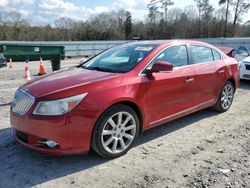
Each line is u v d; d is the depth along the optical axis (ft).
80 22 194.70
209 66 18.30
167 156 13.57
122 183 11.29
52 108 11.65
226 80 19.94
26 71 29.09
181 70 16.15
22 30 168.14
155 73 14.66
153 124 14.97
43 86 12.73
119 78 13.35
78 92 12.00
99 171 12.16
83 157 13.32
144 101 14.05
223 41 89.35
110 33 198.49
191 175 11.89
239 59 37.83
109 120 12.68
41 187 11.01
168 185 11.16
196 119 18.98
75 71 15.07
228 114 20.24
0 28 163.63
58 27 185.88
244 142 15.33
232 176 11.85
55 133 11.57
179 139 15.61
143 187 11.03
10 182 11.32
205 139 15.66
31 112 11.94
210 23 219.41
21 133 12.81
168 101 15.38
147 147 14.53
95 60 16.74
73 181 11.42
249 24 198.80
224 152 14.07
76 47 81.61
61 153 11.80
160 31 228.22
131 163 12.86
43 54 48.21
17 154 13.56
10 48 50.60
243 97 25.84
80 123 11.84
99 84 12.66
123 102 13.26
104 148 12.71
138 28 232.32
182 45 17.02
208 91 18.37
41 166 12.53
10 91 27.84
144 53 15.23
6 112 20.40
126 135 13.61
